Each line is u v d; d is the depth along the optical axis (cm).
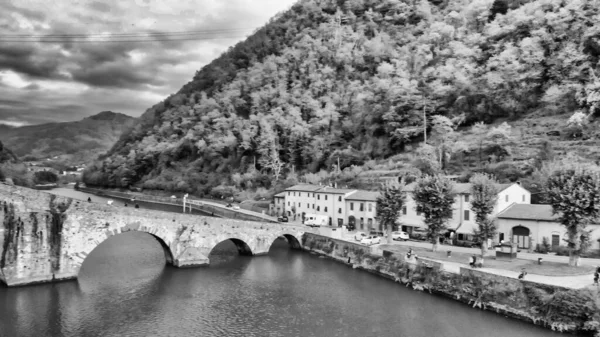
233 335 4425
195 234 7144
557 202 5709
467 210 8006
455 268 5744
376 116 15362
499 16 16038
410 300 5478
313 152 16538
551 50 13100
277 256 8150
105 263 7150
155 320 4784
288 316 4947
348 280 6431
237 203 15925
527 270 5359
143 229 6519
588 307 4175
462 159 11400
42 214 5750
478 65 14662
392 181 8019
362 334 4419
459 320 4725
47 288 5656
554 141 10394
